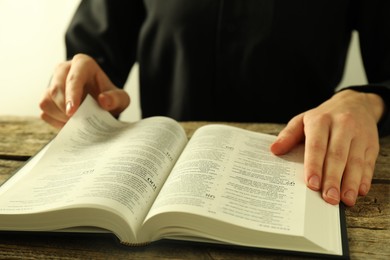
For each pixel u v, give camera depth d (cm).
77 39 101
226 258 51
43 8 166
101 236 53
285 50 91
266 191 55
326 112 64
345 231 53
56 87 76
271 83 95
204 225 52
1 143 77
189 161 60
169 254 52
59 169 60
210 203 53
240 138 65
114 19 101
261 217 52
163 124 69
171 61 101
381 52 88
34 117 87
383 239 54
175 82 102
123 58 105
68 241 54
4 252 53
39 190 56
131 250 53
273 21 89
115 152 61
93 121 71
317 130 61
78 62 79
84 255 52
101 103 76
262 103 98
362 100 69
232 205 53
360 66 152
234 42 93
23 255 52
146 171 58
